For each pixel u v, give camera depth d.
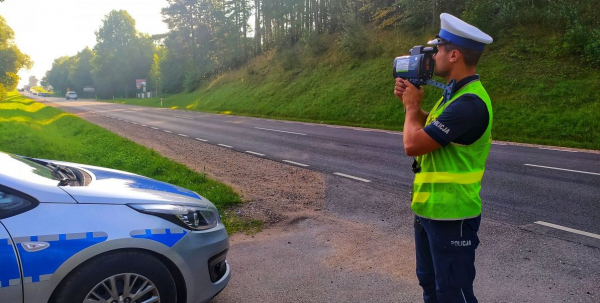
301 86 29.77
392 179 8.39
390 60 25.89
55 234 2.54
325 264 4.36
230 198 6.56
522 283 3.87
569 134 14.02
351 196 7.11
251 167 9.84
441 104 2.38
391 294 3.72
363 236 5.18
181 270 2.91
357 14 33.34
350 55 29.02
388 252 4.66
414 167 2.54
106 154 10.72
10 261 2.42
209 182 7.76
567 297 3.61
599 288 3.75
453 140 2.24
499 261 4.36
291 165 10.05
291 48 39.59
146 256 2.77
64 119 23.80
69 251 2.55
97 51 88.75
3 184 2.59
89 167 3.82
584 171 8.66
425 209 2.38
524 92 17.33
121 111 37.22
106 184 3.15
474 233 2.34
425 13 26.98
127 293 2.71
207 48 58.09
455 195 2.29
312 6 40.41
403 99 2.45
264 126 19.91
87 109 41.72
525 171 8.73
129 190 3.07
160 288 2.80
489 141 2.33
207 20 59.09
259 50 48.22
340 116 22.45
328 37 34.97
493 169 8.97
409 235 5.20
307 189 7.61
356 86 24.83
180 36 60.00
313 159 10.78
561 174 8.39
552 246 4.73
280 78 34.03
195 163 10.39
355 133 16.30
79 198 2.75
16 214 2.53
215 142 14.63
